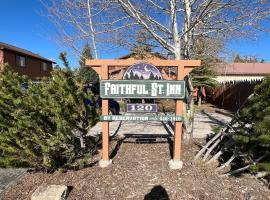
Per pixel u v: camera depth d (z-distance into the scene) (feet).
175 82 16.67
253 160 16.34
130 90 16.78
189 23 19.79
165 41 20.53
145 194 13.88
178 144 17.04
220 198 13.56
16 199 13.69
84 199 13.50
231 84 62.44
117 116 17.04
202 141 22.82
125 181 15.19
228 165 17.16
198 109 61.11
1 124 15.92
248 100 16.48
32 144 15.48
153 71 16.71
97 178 15.60
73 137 17.94
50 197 12.68
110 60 16.79
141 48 22.13
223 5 18.61
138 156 18.95
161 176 15.70
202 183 14.98
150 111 17.11
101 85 16.76
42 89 16.57
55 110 15.69
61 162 17.43
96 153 19.69
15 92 16.31
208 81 60.54
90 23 20.29
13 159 15.43
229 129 18.13
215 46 22.25
